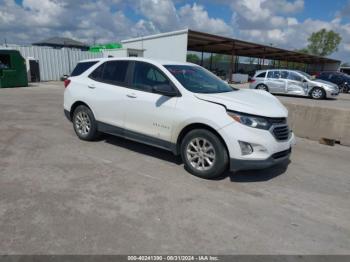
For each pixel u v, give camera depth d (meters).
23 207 3.24
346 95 20.86
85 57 23.53
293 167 4.96
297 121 7.12
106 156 5.02
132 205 3.38
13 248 2.55
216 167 4.06
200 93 4.32
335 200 3.80
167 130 4.48
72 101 5.90
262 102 4.31
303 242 2.85
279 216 3.31
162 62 4.88
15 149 5.22
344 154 5.91
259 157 3.85
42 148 5.34
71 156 4.96
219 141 3.99
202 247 2.70
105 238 2.75
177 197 3.63
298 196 3.86
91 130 5.70
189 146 4.31
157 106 4.53
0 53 15.34
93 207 3.30
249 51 38.19
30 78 19.70
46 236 2.74
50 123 7.39
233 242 2.79
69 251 2.55
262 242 2.81
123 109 5.03
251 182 4.21
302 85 16.81
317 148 6.27
